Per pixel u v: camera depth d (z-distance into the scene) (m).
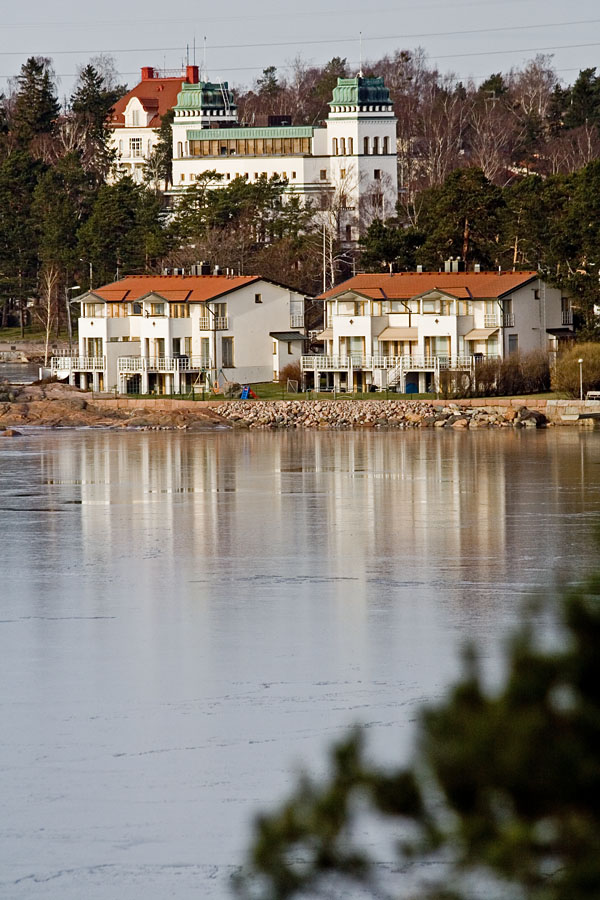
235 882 47.06
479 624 139.62
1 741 101.12
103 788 90.81
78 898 74.81
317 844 44.09
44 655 127.88
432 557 183.12
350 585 163.00
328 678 118.06
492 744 40.72
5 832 83.69
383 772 43.88
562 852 39.62
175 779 92.12
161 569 175.62
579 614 42.62
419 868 67.19
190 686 115.94
